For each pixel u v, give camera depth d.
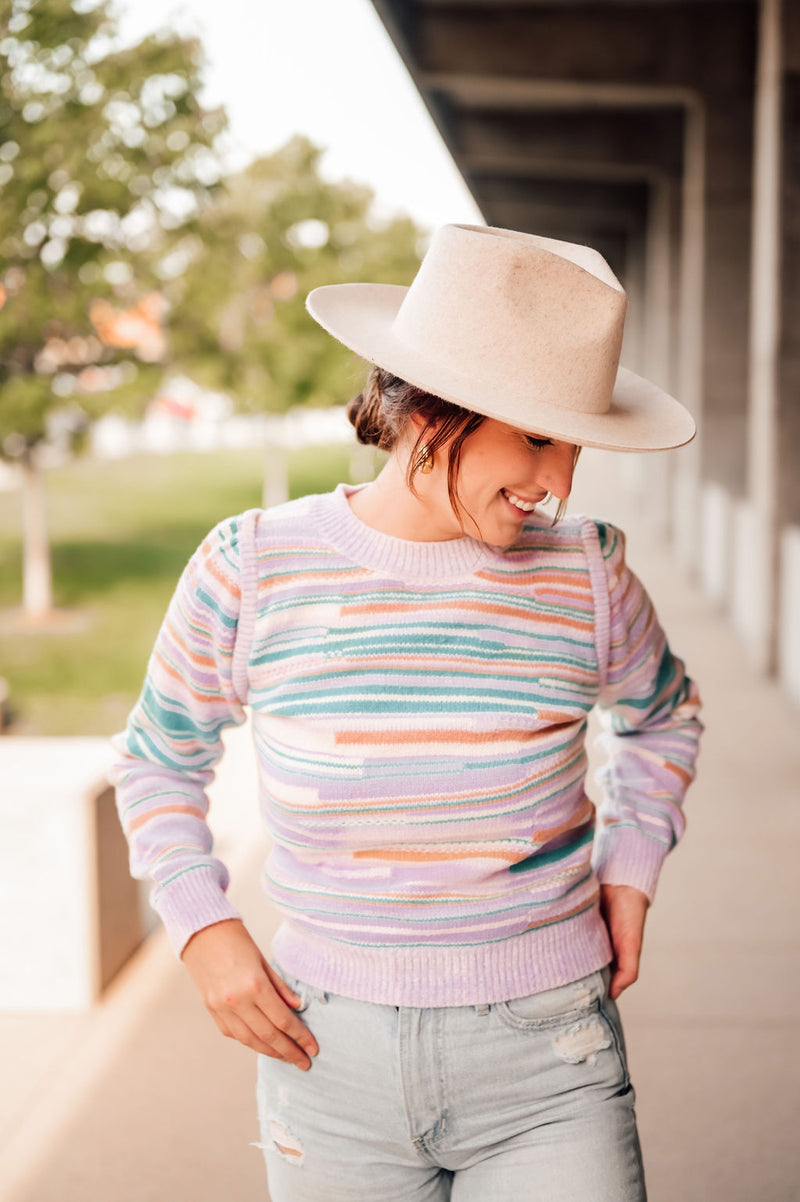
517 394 1.33
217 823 5.03
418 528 1.43
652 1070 3.16
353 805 1.40
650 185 24.08
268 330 17.42
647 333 24.61
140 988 3.66
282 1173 1.49
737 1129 2.89
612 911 1.59
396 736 1.40
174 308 13.94
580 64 13.20
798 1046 3.26
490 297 1.32
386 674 1.41
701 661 8.82
